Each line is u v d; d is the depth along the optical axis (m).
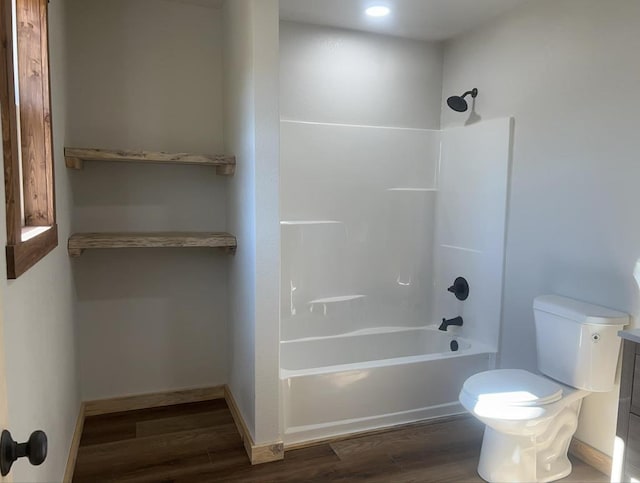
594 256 2.23
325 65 3.03
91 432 2.51
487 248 2.91
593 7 2.20
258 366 2.22
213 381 2.96
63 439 1.96
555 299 2.32
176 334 2.86
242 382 2.52
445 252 3.32
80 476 2.13
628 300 2.07
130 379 2.78
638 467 1.82
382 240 3.26
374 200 3.22
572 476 2.18
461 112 3.13
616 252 2.12
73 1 2.48
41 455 0.77
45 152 1.72
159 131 2.70
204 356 2.93
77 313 2.59
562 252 2.40
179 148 2.75
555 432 2.15
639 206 2.02
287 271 2.99
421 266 3.38
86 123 2.56
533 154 2.56
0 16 1.00
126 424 2.61
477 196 2.99
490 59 2.87
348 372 2.47
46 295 1.61
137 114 2.65
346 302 3.17
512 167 2.71
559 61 2.39
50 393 1.66
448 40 3.25
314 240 3.06
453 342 3.04
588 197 2.25
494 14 2.76
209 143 2.81
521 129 2.64
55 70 1.98
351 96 3.11
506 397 2.01
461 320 3.15
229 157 2.51
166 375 2.86
